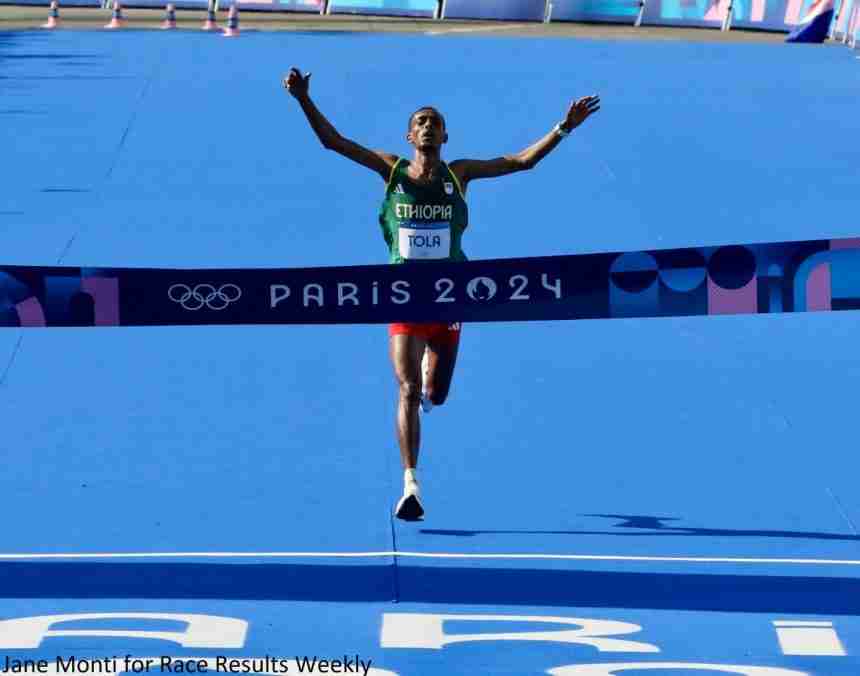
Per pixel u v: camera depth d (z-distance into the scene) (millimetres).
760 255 23234
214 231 43938
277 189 49812
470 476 26703
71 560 22703
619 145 58531
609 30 107875
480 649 19781
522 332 35688
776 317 37125
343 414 30047
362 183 50938
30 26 98562
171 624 20438
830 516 24969
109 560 22719
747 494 25953
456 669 19172
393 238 24328
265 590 21656
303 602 21250
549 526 24359
